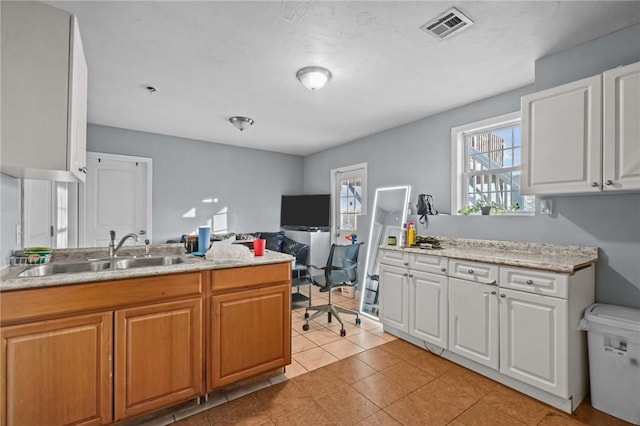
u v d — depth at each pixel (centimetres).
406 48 217
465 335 232
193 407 188
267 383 215
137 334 167
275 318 216
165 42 211
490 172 304
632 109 177
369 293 387
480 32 198
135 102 325
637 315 182
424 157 363
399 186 388
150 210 448
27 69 143
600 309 195
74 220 390
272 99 314
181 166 475
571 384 183
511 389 209
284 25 192
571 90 201
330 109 340
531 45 213
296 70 251
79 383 152
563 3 171
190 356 183
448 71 250
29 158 142
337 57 229
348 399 198
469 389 209
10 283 136
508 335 207
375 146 437
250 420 178
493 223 275
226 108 342
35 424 142
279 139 479
